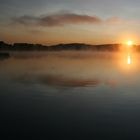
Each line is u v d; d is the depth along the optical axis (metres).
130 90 24.50
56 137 11.69
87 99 20.45
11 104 18.67
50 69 50.78
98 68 52.72
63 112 16.31
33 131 12.54
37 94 22.88
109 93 23.00
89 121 14.16
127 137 11.64
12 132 12.30
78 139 11.50
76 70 48.78
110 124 13.62
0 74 40.50
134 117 14.86
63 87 26.94
